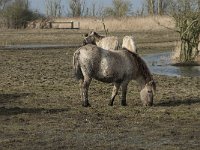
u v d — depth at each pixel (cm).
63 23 7762
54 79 2123
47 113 1386
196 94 1739
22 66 2670
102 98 1636
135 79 1519
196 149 1024
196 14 2956
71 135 1142
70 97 1650
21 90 1808
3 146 1045
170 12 3109
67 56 3306
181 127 1223
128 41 1634
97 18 7831
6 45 4397
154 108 1467
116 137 1124
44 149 1025
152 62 2942
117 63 1450
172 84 2002
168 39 4944
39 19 8156
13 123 1262
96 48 1441
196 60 2955
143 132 1171
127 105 1517
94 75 1448
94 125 1239
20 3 8044
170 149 1024
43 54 3456
